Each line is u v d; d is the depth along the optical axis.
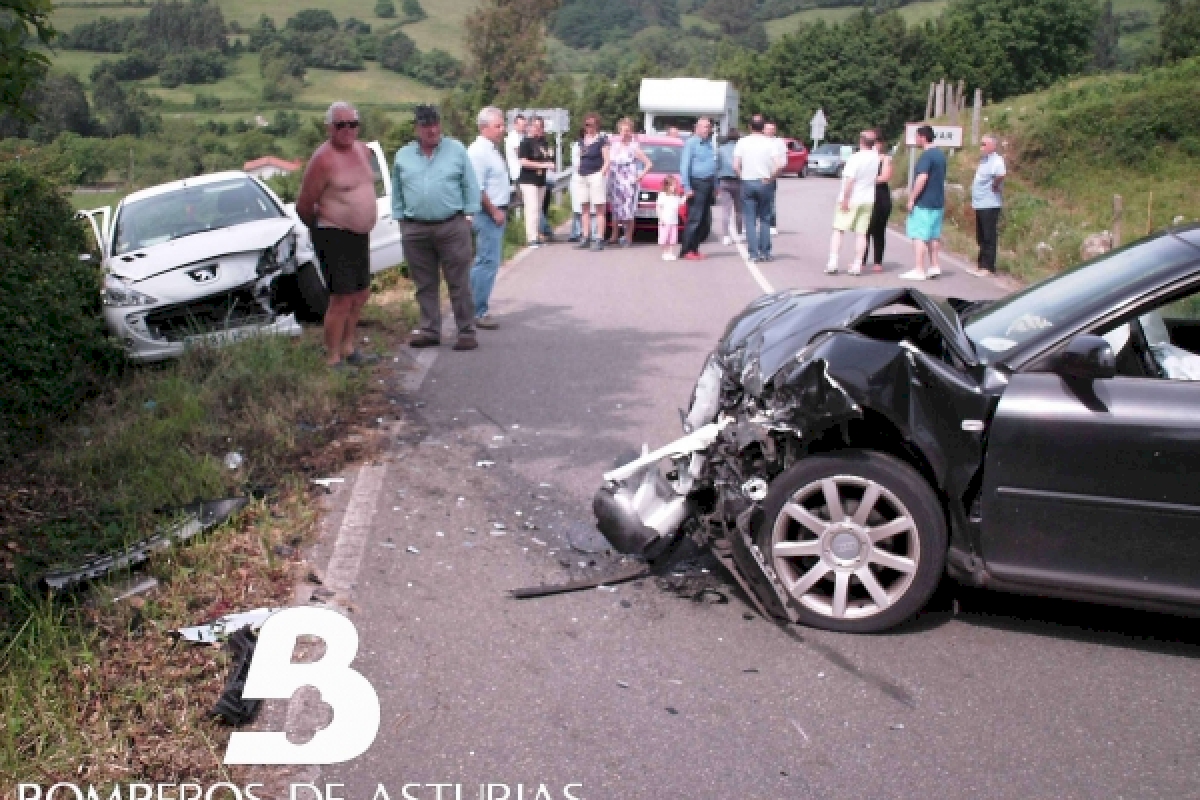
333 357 8.42
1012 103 35.25
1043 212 20.75
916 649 4.38
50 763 3.50
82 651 4.11
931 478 4.45
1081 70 71.88
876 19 77.56
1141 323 4.62
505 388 8.19
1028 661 4.31
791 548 4.49
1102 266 4.98
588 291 12.91
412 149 9.09
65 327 7.65
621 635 4.45
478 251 10.30
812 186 37.28
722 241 18.53
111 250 9.72
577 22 181.88
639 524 4.75
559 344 9.79
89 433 6.80
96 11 100.56
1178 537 4.18
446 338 9.98
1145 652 4.40
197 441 6.57
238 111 84.50
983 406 4.33
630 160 17.36
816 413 4.34
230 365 7.83
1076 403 4.25
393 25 126.81
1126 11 125.88
